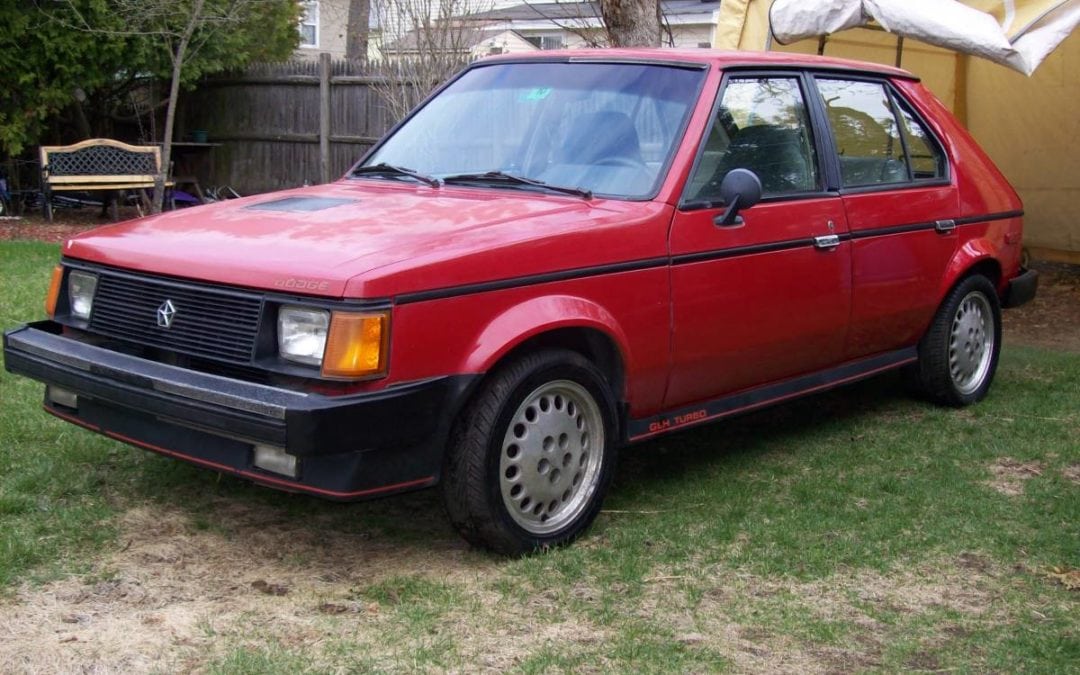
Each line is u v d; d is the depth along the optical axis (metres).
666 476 5.34
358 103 16.44
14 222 14.27
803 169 5.40
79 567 4.00
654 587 4.06
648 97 5.01
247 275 3.86
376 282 3.70
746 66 5.20
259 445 3.83
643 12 9.33
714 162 4.90
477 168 5.09
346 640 3.55
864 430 6.21
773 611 3.89
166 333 4.08
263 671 3.31
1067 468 5.58
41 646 3.42
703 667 3.46
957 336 6.54
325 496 3.78
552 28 22.45
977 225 6.48
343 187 5.18
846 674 3.46
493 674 3.37
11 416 5.53
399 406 3.75
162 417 3.93
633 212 4.55
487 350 3.96
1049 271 12.83
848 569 4.29
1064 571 4.30
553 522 4.36
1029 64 7.78
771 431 6.18
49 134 16.52
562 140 5.00
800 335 5.30
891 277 5.82
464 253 3.94
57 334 4.61
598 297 4.36
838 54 10.55
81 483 4.79
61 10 14.17
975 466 5.61
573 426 4.37
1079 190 11.97
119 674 3.28
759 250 4.98
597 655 3.51
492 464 4.05
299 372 3.74
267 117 17.25
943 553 4.46
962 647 3.66
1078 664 3.56
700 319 4.77
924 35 7.93
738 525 4.68
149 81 16.64
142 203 16.23
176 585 3.92
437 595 3.90
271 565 4.14
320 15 24.48
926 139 6.34
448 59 13.68
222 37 15.67
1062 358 8.16
